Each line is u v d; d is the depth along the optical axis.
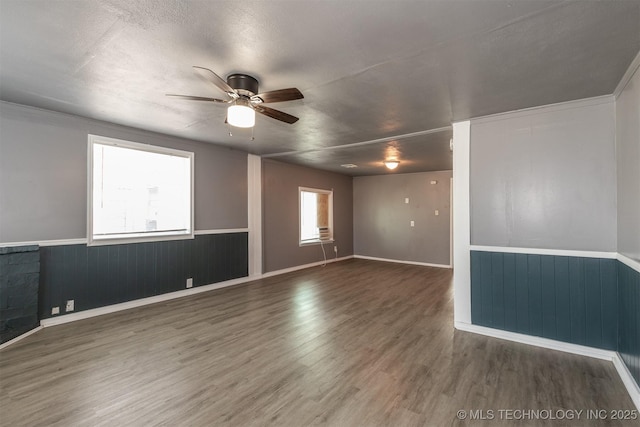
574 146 2.71
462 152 3.28
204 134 4.12
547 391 2.10
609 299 2.55
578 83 2.35
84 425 1.75
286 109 2.97
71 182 3.42
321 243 7.33
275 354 2.64
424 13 1.55
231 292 4.71
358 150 4.94
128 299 3.88
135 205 4.02
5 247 2.85
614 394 2.06
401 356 2.61
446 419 1.81
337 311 3.81
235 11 1.55
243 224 5.41
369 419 1.80
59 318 3.32
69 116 3.37
